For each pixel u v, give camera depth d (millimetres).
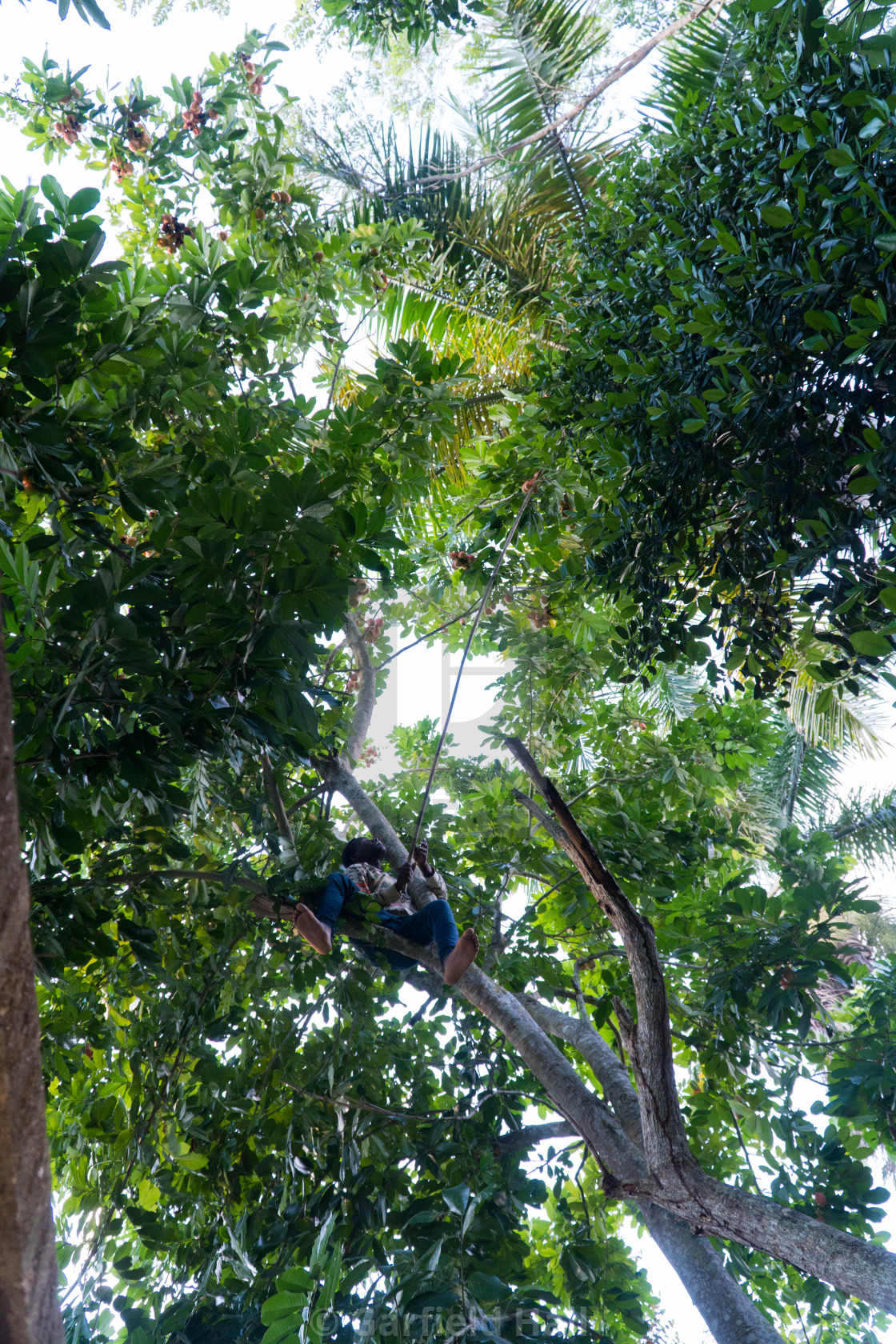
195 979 5035
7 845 1007
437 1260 3451
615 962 6484
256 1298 4250
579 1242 5195
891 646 2953
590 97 5750
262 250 5473
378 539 4223
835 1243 2797
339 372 6105
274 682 3547
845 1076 5016
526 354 7535
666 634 4262
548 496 5215
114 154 5418
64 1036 4684
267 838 4613
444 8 7062
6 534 3188
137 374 4023
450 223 7652
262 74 5254
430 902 4727
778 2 3225
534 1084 5660
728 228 3494
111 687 3242
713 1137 5668
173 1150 4469
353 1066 5164
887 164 2689
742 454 3480
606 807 6496
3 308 3115
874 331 2746
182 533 3781
